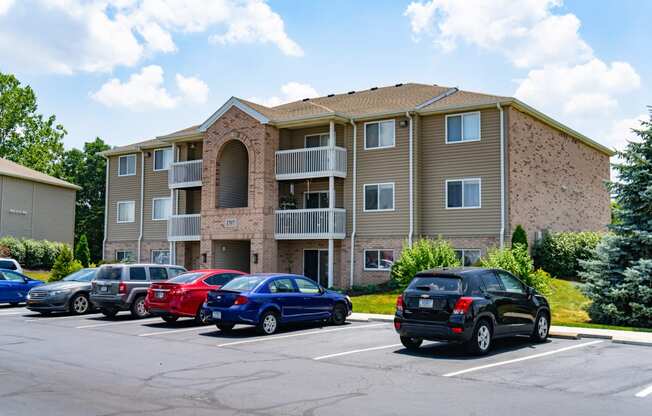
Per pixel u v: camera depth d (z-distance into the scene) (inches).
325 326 711.7
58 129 2460.6
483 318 506.3
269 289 650.8
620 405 337.1
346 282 1165.1
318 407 329.1
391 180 1130.7
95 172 2536.9
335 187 1211.9
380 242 1134.4
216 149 1253.1
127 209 1547.7
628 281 743.1
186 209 1398.9
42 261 1550.2
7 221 1621.6
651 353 521.0
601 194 1424.7
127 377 411.5
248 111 1212.5
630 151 794.8
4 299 959.6
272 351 529.0
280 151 1203.2
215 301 639.8
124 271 802.8
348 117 1167.0
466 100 1097.4
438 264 874.8
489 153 1045.8
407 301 519.5
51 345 563.8
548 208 1157.7
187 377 412.5
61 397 350.0
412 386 384.8
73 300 848.9
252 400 345.1
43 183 1737.2
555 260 1057.5
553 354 511.2
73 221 1840.6
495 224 1030.4
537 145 1128.2
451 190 1082.7
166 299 708.7
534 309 569.3
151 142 1514.5
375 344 569.9
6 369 439.2
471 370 438.9
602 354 513.3
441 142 1098.7
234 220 1210.6
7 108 2301.9
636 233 754.2
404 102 1193.4
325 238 1139.9
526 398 352.8
